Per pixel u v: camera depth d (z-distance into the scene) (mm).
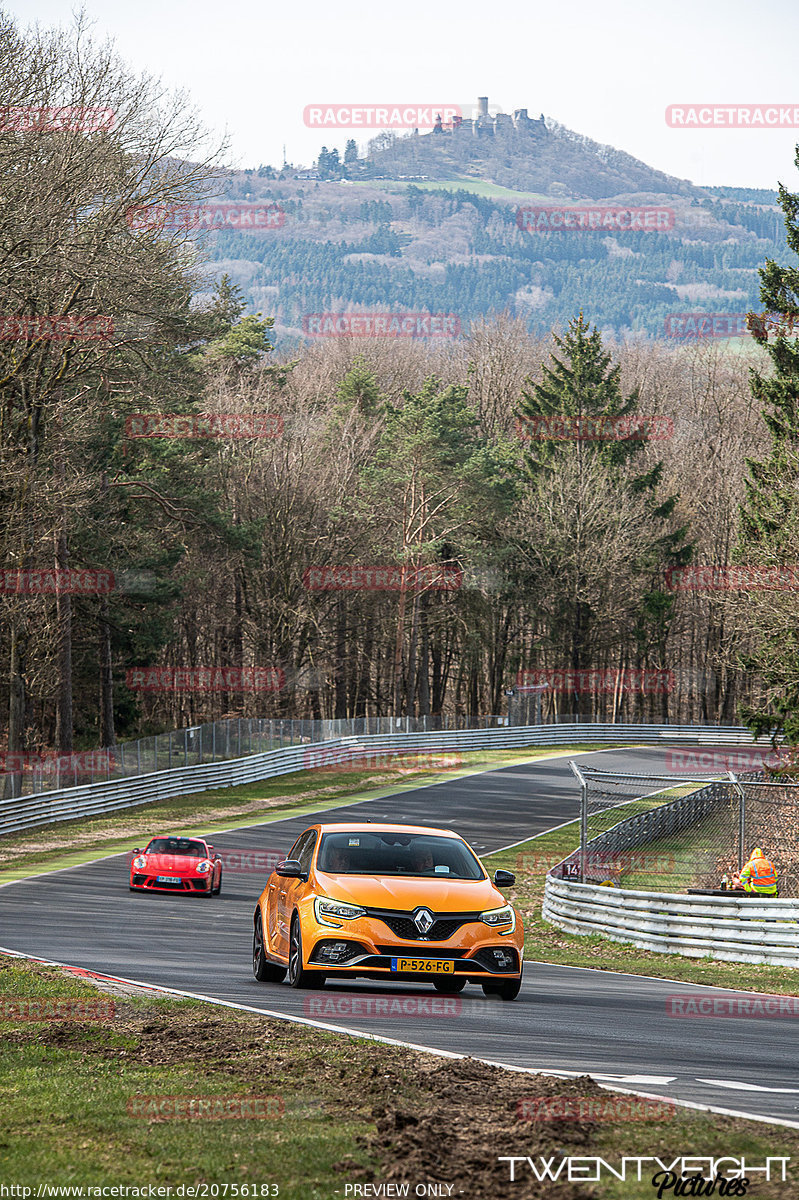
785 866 95812
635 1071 27672
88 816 137250
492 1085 24812
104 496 161875
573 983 49188
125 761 149000
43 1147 20672
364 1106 23391
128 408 159500
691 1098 24688
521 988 45156
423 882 40562
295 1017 33781
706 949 62750
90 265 124625
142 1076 26000
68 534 155000
